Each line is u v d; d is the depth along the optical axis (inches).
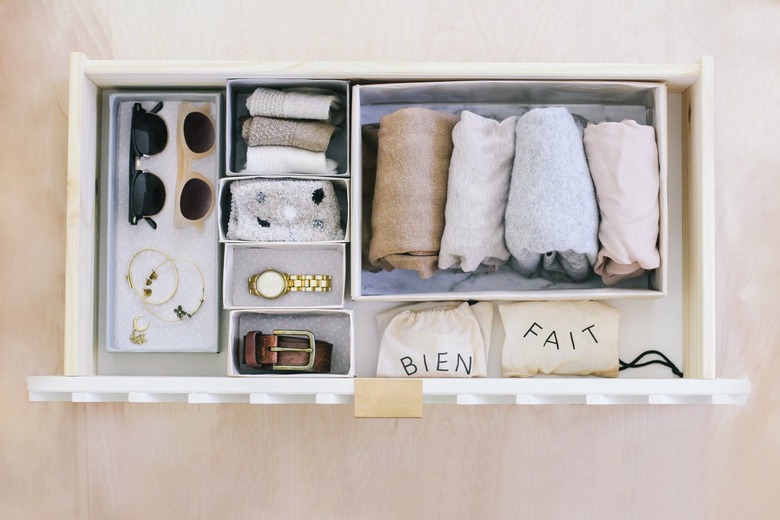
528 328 45.5
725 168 48.1
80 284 42.0
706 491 47.8
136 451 47.8
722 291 47.8
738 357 47.7
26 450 47.6
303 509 47.8
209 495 47.8
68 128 44.9
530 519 47.8
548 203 39.5
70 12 48.1
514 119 42.4
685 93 44.9
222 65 42.0
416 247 40.7
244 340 43.6
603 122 43.8
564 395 41.1
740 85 48.3
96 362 45.1
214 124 45.7
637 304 46.2
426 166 41.5
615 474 47.8
